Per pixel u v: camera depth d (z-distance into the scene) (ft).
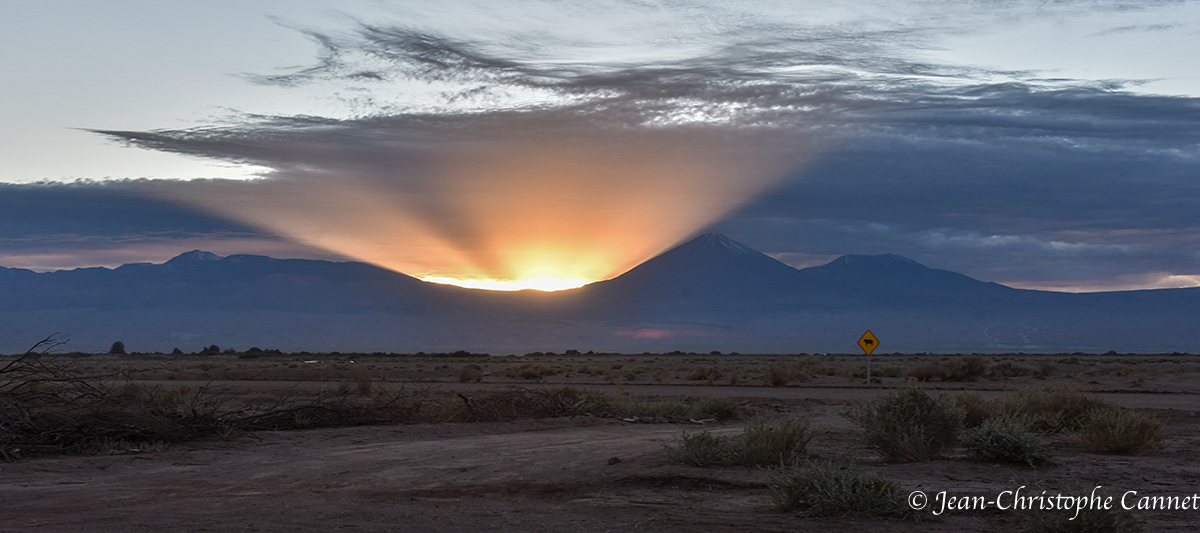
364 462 50.39
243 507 36.35
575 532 30.96
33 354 57.98
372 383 138.82
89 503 37.45
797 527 31.09
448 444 59.72
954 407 47.80
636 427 74.49
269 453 54.90
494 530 31.40
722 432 66.74
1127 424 49.16
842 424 69.67
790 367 180.96
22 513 34.99
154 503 37.42
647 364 314.14
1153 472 41.86
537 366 213.25
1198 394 119.14
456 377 192.34
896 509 32.40
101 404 59.77
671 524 31.91
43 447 51.62
